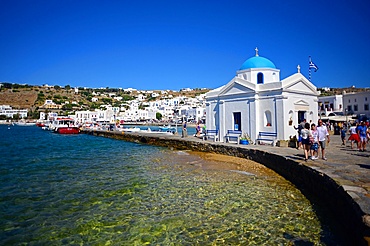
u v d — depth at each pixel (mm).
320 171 11250
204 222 9156
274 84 24188
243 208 10328
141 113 174500
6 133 75688
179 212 10094
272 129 24203
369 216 6191
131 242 7977
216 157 23172
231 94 27609
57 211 10586
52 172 18094
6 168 19734
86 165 20766
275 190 12672
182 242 7855
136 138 44844
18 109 187500
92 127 85625
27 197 12422
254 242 7699
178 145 33125
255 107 25234
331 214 9438
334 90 156125
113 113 148500
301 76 25562
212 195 12016
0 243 8078
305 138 14164
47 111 176625
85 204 11336
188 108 155125
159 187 13594
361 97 62625
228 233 8305
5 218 9945
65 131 71188
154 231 8625
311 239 7727
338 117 53375
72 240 8195
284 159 15648
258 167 18219
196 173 16719
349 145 21953
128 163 21391
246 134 26078
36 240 8234
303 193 12070
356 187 8516
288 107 23844
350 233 7336
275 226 8688
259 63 29797
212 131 30469
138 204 11148
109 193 12789
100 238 8281
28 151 31141
